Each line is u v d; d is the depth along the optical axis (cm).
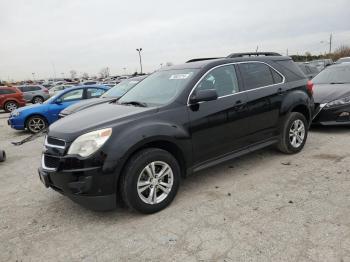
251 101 494
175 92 437
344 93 716
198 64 482
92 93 1124
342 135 695
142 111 403
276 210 377
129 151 366
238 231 339
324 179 457
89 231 365
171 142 403
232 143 476
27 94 2592
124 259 309
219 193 436
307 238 316
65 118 447
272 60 559
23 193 496
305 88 588
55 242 349
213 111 446
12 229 383
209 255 303
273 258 291
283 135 555
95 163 354
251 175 492
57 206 438
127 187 369
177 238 336
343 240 309
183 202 417
